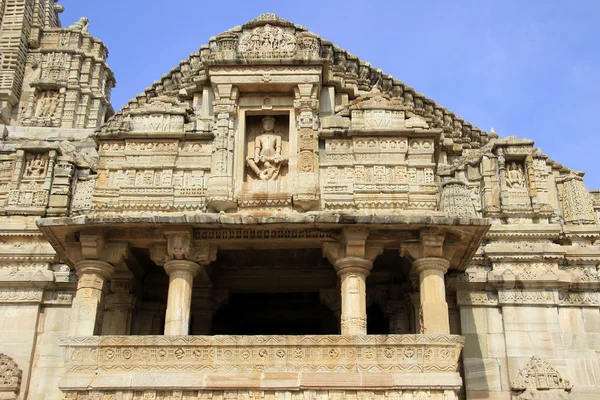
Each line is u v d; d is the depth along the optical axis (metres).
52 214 20.92
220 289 20.53
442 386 15.33
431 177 18.12
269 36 19.52
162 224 16.66
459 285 19.44
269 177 18.34
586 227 20.44
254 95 19.17
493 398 18.30
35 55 34.56
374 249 17.17
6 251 20.31
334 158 18.34
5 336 19.48
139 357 15.86
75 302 16.77
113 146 18.61
